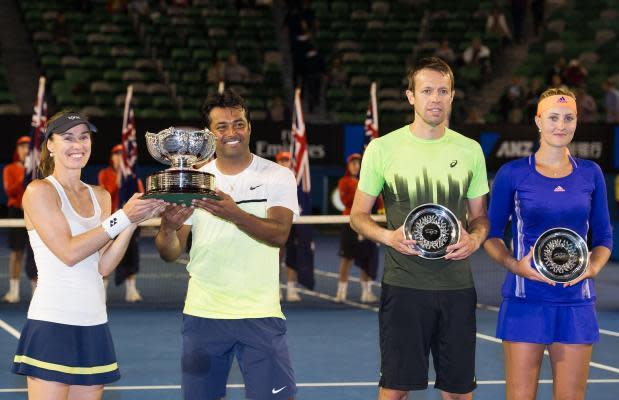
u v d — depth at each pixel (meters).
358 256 15.07
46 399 5.53
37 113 15.09
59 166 5.62
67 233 5.47
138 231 14.76
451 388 6.12
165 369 10.08
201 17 29.98
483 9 31.94
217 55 28.08
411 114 26.33
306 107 27.20
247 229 5.66
